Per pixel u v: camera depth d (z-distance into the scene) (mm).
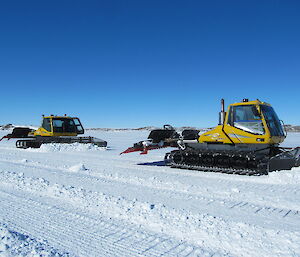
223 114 10195
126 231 4172
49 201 5777
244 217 4762
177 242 3775
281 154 9094
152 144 11578
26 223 4504
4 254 3318
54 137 19875
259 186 7270
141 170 10109
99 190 6801
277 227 4277
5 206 5434
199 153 10172
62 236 3998
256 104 9336
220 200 5879
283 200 5832
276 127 9938
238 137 9773
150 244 3730
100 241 3836
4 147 21453
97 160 13133
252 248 3520
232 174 9188
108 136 46219
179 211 4945
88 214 4930
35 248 3533
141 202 5504
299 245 3545
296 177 7984
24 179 8023
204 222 4383
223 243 3691
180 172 9641
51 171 9797
